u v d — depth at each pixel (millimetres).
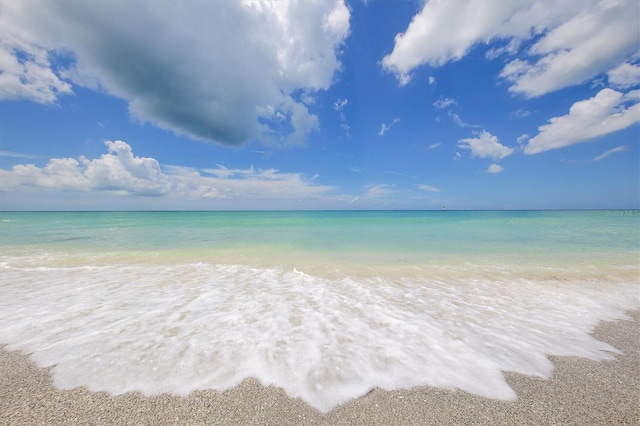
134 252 10719
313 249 11555
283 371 3178
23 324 4344
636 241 13578
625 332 4387
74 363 3299
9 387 2867
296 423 2449
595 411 2652
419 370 3258
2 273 7605
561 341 4066
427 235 16531
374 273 7855
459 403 2729
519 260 9469
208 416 2510
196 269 8180
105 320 4523
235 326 4348
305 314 4898
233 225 24516
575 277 7484
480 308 5336
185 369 3197
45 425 2412
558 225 24000
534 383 3064
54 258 9625
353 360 3432
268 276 7477
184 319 4598
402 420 2510
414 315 4941
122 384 2930
